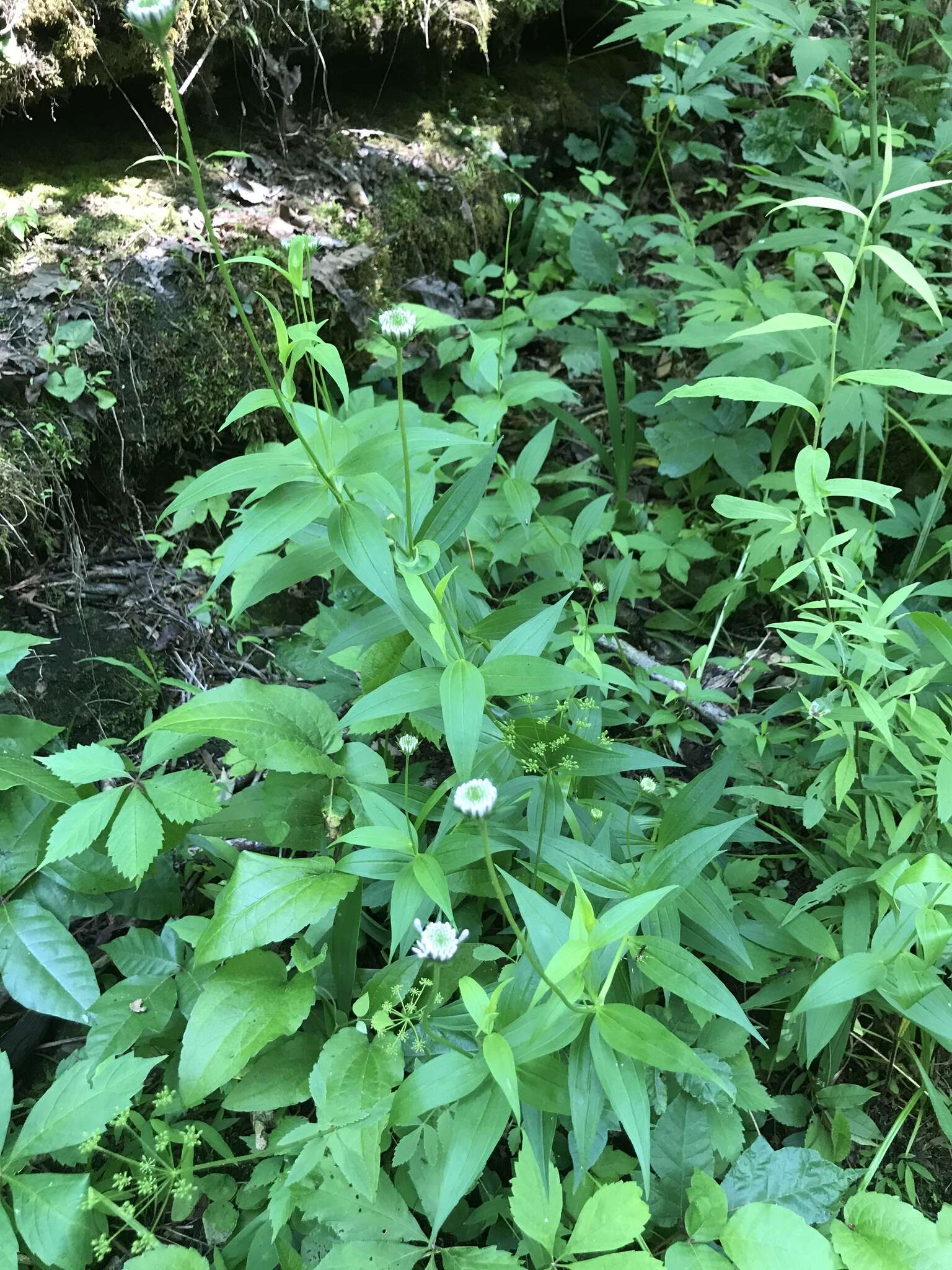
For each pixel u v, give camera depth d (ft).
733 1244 1.74
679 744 2.86
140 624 3.08
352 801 2.17
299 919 1.87
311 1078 1.85
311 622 2.76
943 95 4.00
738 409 3.63
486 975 2.15
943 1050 2.48
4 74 3.20
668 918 2.00
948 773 1.95
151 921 2.50
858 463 3.29
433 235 4.11
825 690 2.76
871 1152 2.28
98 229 3.24
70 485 3.14
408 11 4.06
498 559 3.03
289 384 1.91
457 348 3.68
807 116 4.10
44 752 2.68
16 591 2.99
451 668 1.77
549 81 5.09
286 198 3.70
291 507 1.92
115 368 3.11
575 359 4.05
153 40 1.52
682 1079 2.01
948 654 2.03
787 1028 2.28
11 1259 1.65
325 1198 1.77
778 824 2.79
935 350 3.10
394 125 4.28
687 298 3.55
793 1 3.63
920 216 3.11
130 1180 2.00
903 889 1.90
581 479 3.53
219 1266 1.84
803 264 3.63
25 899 2.14
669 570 3.41
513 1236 1.96
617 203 4.55
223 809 2.31
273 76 3.79
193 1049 1.86
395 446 1.98
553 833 2.04
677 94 4.41
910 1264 1.77
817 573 2.52
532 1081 1.70
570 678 1.86
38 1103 1.78
